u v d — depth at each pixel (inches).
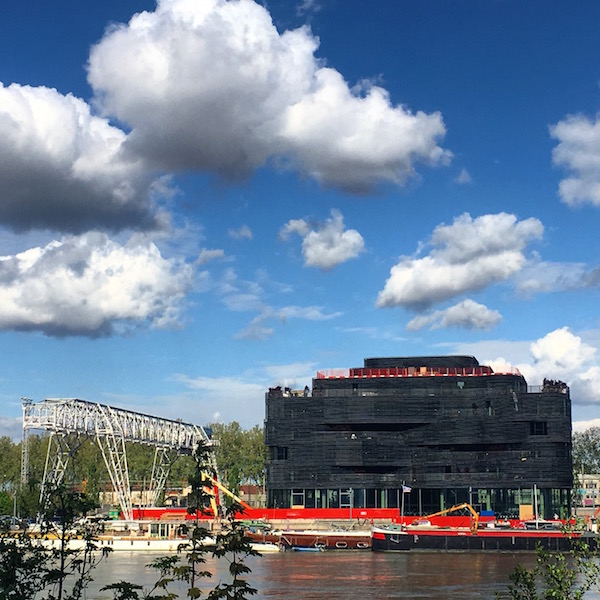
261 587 4431.6
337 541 6953.7
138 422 7765.8
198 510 1449.3
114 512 7534.5
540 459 7785.4
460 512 7815.0
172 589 4185.5
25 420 6978.4
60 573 1528.1
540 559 1680.6
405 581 4685.0
